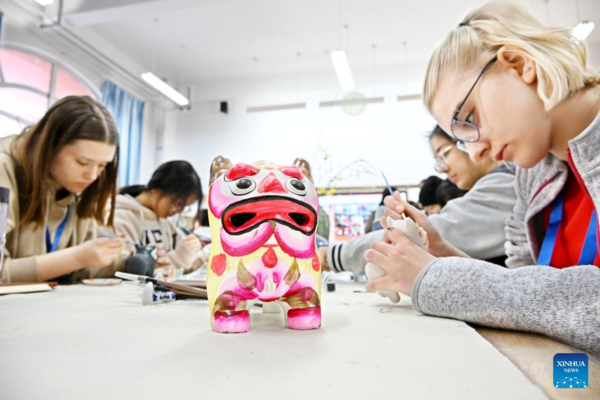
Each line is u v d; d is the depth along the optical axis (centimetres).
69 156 104
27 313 49
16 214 99
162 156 440
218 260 42
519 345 35
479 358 29
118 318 46
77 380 24
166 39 367
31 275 86
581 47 56
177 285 63
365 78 417
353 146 408
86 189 118
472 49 57
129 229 151
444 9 317
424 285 47
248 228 42
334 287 85
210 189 47
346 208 350
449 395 21
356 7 316
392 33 352
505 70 55
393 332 38
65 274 97
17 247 100
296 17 331
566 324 35
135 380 24
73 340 34
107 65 366
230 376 25
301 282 42
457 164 120
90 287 86
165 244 162
